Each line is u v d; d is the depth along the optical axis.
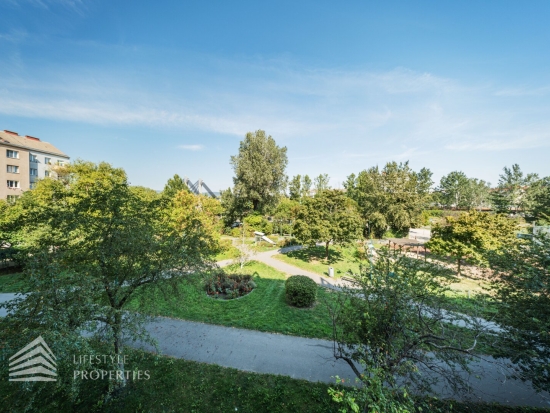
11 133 35.94
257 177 34.97
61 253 5.32
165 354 7.96
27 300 4.05
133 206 6.64
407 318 4.71
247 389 6.62
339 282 15.58
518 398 6.75
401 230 34.91
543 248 6.58
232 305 11.71
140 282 6.57
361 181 46.47
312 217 19.11
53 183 23.31
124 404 5.99
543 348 5.92
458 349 4.58
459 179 64.00
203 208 21.73
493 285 7.46
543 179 35.38
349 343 5.50
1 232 15.19
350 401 3.14
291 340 9.03
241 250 21.12
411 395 4.79
